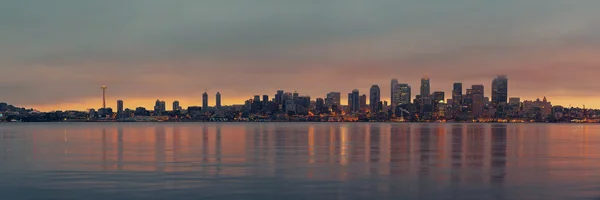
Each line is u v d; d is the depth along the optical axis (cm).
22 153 7350
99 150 7969
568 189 4003
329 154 7181
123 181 4316
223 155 6944
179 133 17400
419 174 4872
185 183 4225
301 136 14350
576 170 5191
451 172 5031
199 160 6162
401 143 10312
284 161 6066
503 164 5788
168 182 4272
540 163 5903
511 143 10419
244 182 4309
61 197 3650
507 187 4106
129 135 15238
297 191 3903
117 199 3566
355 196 3728
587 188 4050
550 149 8375
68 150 7975
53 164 5653
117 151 7725
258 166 5494
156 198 3591
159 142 10612
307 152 7550
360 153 7400
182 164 5666
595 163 5891
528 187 4103
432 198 3672
